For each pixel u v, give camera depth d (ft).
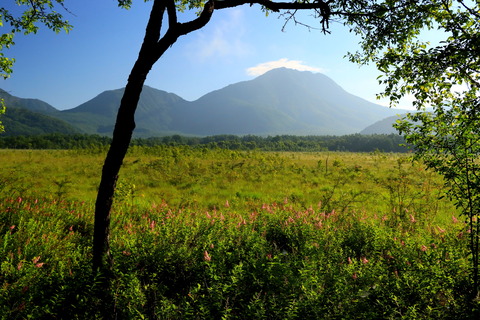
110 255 14.46
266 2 16.02
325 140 583.17
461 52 12.12
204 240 17.35
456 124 13.21
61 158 95.20
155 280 14.21
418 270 13.21
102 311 12.05
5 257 15.29
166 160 76.69
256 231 20.75
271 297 12.23
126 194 31.45
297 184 54.70
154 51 14.15
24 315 11.30
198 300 11.83
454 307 11.29
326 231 19.89
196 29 14.66
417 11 15.46
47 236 18.80
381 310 11.56
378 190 44.24
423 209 26.55
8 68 29.27
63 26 23.08
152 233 17.43
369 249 19.30
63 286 12.07
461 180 12.62
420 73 13.92
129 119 14.02
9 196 27.14
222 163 86.89
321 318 10.84
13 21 22.88
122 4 20.16
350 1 16.51
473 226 12.30
